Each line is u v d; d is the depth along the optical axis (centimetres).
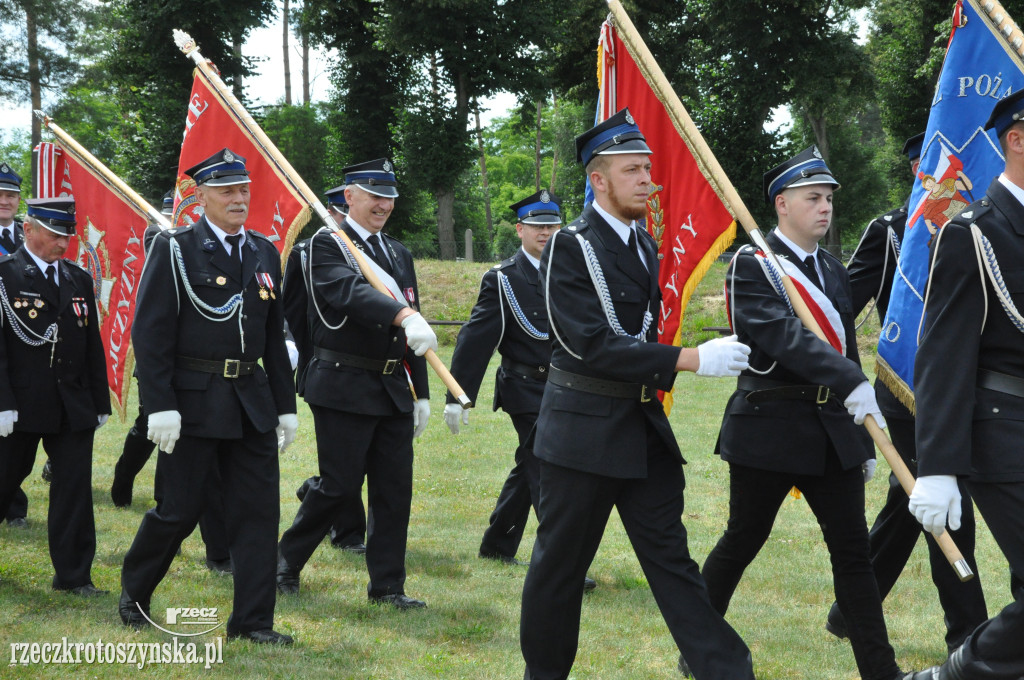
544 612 367
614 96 503
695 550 638
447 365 1727
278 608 509
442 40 3092
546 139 7075
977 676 325
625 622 499
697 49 3431
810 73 3105
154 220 684
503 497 612
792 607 529
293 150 3512
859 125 5678
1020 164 317
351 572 589
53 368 526
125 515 700
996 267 309
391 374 536
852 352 432
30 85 2894
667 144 496
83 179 730
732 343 340
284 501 761
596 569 600
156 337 445
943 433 310
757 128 3144
